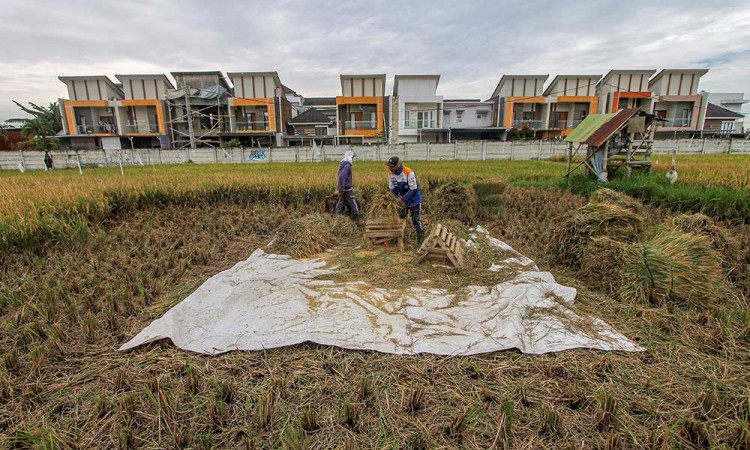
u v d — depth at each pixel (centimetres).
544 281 433
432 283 444
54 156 2653
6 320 367
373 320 347
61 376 285
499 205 804
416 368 280
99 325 358
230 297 397
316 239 602
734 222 667
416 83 3788
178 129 3603
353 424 234
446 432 227
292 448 211
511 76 3794
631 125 937
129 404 244
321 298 397
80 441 223
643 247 418
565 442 218
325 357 298
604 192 642
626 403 247
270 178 1087
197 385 267
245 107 3584
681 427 228
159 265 517
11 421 240
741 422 221
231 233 720
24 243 559
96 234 659
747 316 346
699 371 280
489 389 260
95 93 3628
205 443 216
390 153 2722
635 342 318
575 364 286
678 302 382
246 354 303
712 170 1000
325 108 4872
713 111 3984
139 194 888
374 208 612
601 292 424
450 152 2673
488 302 387
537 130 3734
